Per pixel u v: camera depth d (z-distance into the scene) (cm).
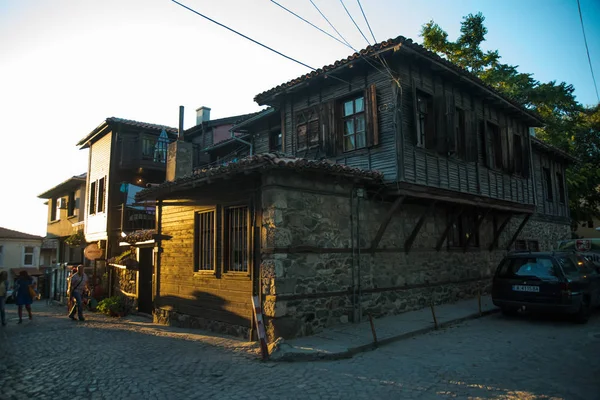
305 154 1218
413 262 1110
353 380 561
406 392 511
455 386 529
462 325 943
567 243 1653
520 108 1430
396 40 948
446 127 1089
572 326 920
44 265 3588
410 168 1007
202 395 517
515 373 579
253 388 539
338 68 1080
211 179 883
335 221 906
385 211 1048
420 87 1073
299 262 817
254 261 838
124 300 1517
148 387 553
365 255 970
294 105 1298
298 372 604
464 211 1321
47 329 1113
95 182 2153
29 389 568
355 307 919
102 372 632
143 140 2038
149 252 1401
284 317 774
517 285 988
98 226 2038
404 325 889
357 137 1096
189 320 1039
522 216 1683
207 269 1002
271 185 800
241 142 1738
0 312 1267
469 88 1245
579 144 2661
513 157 1445
